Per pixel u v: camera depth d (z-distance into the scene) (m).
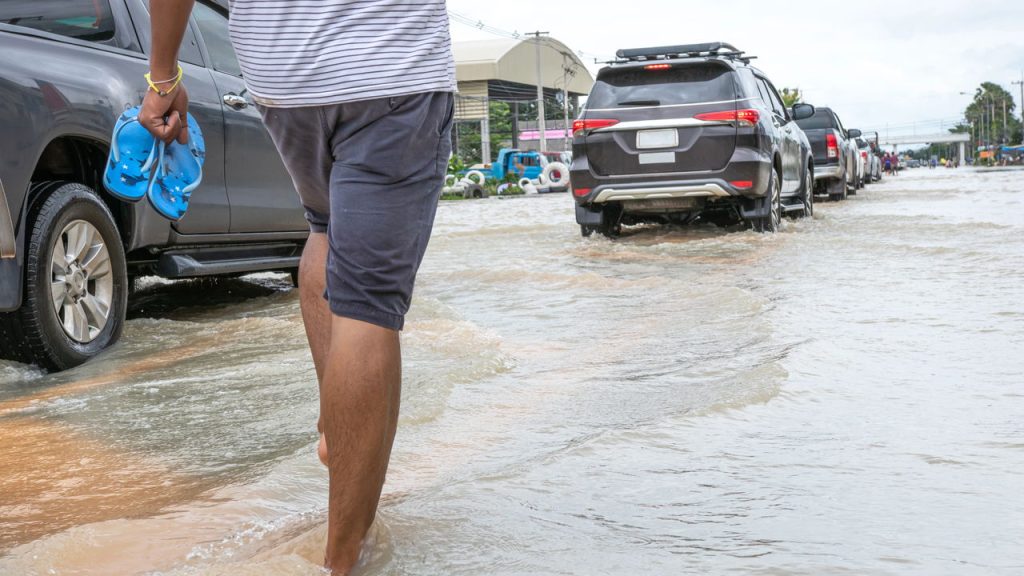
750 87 9.42
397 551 1.77
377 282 1.73
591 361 3.54
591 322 4.46
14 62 3.76
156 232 4.68
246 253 5.62
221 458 2.50
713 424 2.60
